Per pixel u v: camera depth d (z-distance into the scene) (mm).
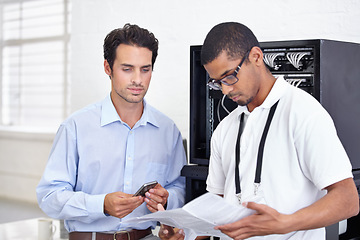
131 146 1741
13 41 5172
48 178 1678
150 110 1808
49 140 4578
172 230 1639
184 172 1823
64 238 2240
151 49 1636
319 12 2266
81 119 1711
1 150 5086
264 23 2438
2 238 2189
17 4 5102
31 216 4258
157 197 1591
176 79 2744
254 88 1312
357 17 2160
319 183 1214
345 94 1686
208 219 1247
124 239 1676
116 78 1633
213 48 1278
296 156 1272
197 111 1913
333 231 1562
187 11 2703
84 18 3164
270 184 1304
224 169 1482
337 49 1648
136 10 2922
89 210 1604
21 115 5176
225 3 2562
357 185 1587
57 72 4809
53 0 4766
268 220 1155
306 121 1248
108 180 1722
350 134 1702
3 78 5293
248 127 1375
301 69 1660
